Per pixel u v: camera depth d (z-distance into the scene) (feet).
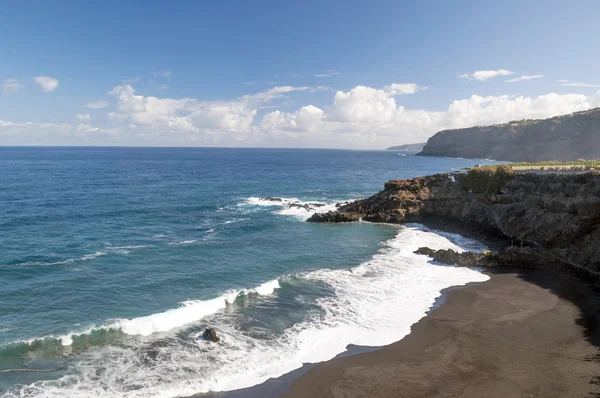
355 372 56.90
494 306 80.64
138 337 67.00
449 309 79.41
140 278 96.37
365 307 80.74
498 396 50.60
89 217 168.14
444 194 170.09
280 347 64.23
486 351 62.59
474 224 149.28
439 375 55.93
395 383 54.03
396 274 101.50
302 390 52.70
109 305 80.28
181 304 81.00
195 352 62.28
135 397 50.90
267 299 84.79
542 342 65.16
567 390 51.55
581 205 105.60
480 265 107.55
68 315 75.20
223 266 107.34
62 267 103.09
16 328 69.46
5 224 149.79
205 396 51.42
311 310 79.15
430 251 118.42
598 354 61.00
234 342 65.72
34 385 53.11
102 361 59.36
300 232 150.20
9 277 94.84
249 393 52.11
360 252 123.03
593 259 97.30
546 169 157.07
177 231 148.56
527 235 122.83
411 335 68.54
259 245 130.31
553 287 91.04
